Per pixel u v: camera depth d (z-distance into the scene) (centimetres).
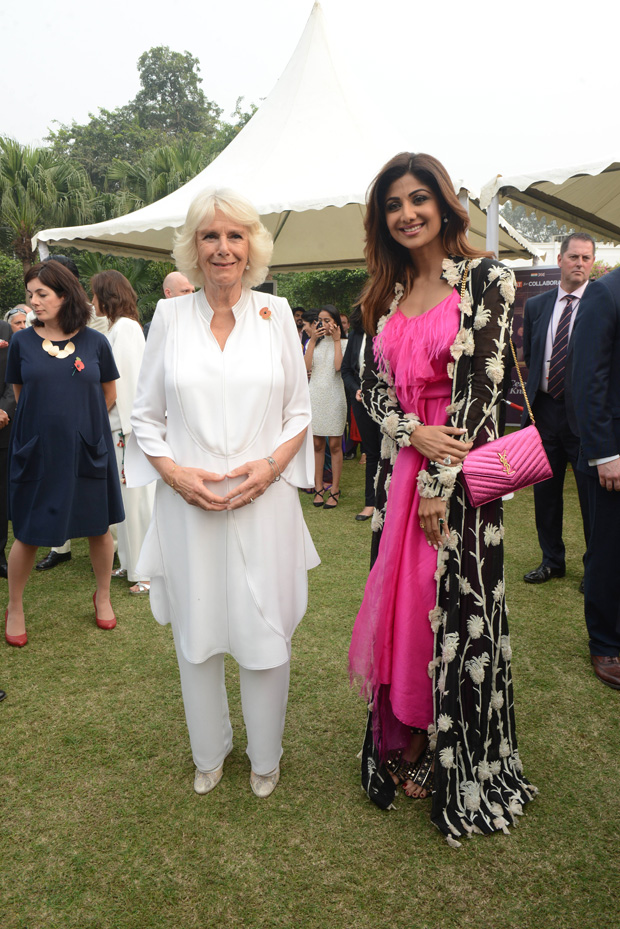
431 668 191
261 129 720
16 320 471
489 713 195
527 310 401
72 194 2156
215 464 188
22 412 305
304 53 716
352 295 1720
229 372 187
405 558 192
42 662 304
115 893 174
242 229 182
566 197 677
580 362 269
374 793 205
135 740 243
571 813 200
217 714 212
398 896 171
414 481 192
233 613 194
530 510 562
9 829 198
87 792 214
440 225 186
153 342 195
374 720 206
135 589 385
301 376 203
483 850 186
